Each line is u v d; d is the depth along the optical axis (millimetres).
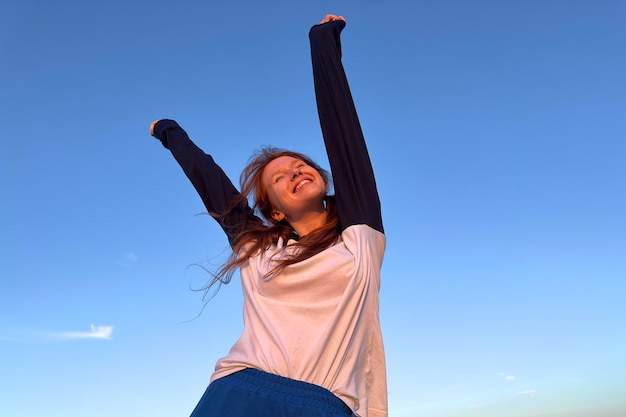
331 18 2619
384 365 2016
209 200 2629
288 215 2473
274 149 2705
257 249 2334
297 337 1914
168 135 2783
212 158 2758
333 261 2053
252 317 2080
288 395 1772
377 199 2258
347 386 1858
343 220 2189
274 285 2088
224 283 2406
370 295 2043
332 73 2445
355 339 1952
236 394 1810
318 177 2471
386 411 1961
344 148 2309
